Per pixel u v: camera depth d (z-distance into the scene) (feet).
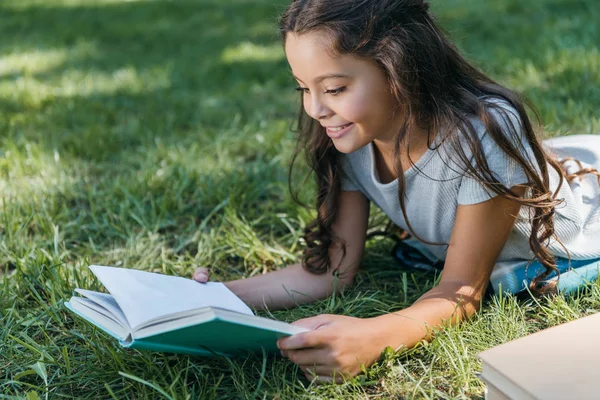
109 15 22.80
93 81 15.01
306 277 6.93
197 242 8.34
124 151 10.97
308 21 5.38
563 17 16.97
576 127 10.09
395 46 5.47
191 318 4.78
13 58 17.35
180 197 9.14
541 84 12.31
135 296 5.43
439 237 6.72
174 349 5.26
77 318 6.40
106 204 8.94
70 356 6.15
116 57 17.17
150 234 8.25
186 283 5.98
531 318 6.35
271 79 14.65
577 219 6.62
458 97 5.94
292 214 8.72
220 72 15.24
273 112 12.58
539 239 6.28
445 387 5.48
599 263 6.68
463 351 5.65
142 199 9.16
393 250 7.69
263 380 5.61
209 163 10.22
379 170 6.60
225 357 5.62
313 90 5.57
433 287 6.70
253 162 10.40
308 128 6.74
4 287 6.98
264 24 19.99
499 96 6.09
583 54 13.19
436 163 6.07
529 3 18.84
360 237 7.04
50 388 5.74
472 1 20.29
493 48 14.80
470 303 6.05
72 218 8.92
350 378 5.39
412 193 6.41
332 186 6.80
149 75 15.24
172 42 18.52
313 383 5.45
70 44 19.10
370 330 5.46
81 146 11.02
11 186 9.61
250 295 6.74
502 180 5.90
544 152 6.33
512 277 6.51
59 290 6.84
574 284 6.55
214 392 5.38
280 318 6.61
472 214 6.01
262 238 8.41
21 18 22.67
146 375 5.65
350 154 6.70
